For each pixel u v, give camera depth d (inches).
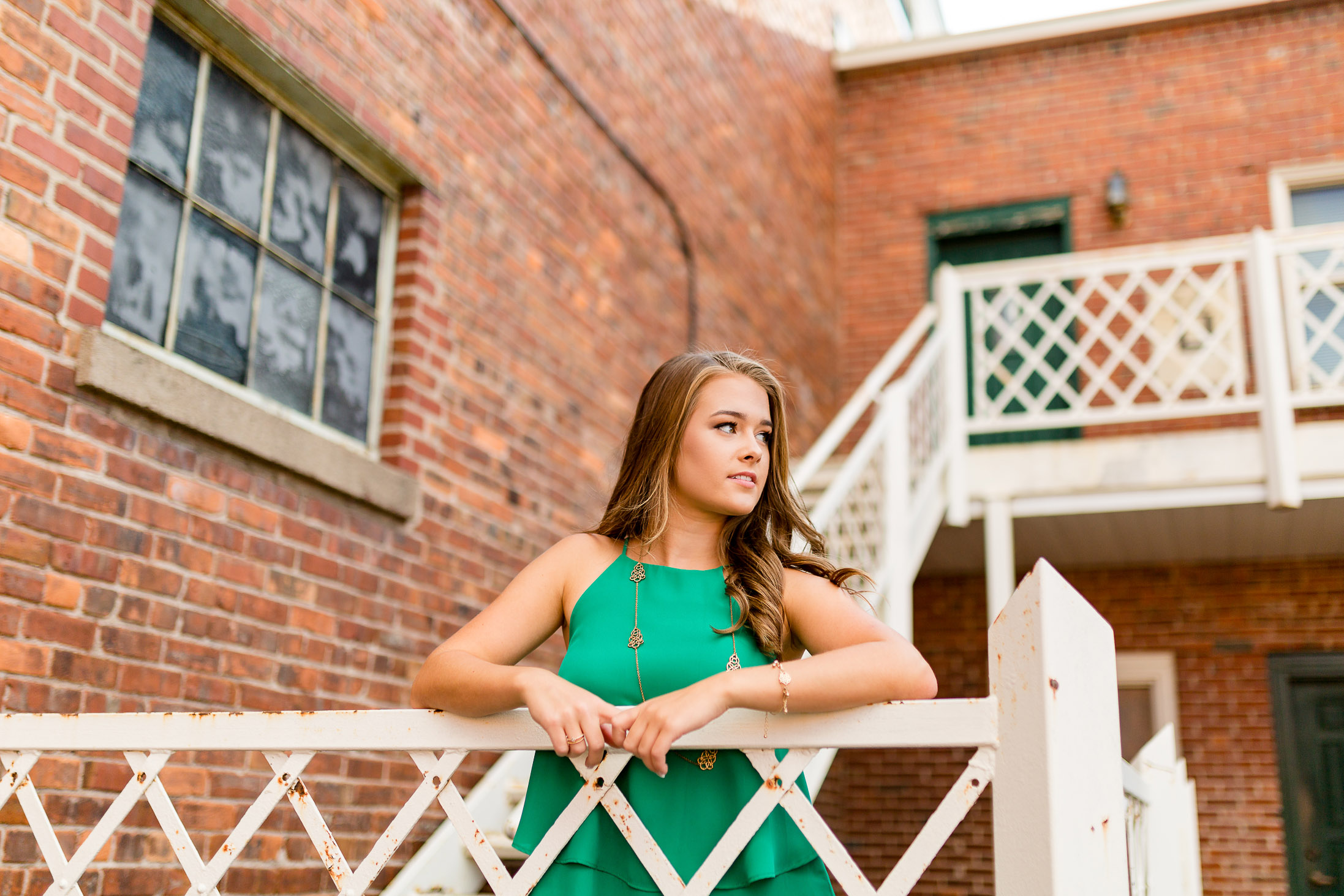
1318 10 304.7
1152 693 275.4
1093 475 218.8
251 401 133.1
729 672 50.0
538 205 187.9
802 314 306.3
